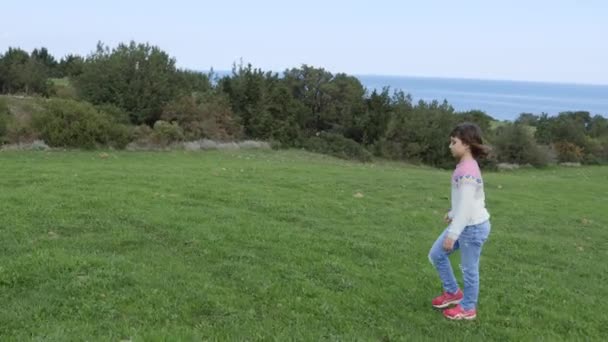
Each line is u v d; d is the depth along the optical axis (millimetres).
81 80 43719
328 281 7902
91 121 32688
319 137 50906
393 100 59219
